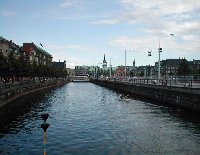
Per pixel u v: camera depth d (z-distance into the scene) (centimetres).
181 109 4716
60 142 2745
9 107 5341
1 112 4709
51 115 4459
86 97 8050
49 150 2484
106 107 5494
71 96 8388
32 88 9450
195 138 2809
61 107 5534
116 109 5131
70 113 4684
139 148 2502
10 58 8200
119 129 3306
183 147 2516
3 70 7000
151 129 3253
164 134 2998
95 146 2588
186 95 4484
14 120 3966
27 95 8212
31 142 2767
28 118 4141
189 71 13638
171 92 5250
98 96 8438
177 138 2820
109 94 9312
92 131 3225
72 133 3133
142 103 6056
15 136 3020
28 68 9388
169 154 2327
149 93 6888
